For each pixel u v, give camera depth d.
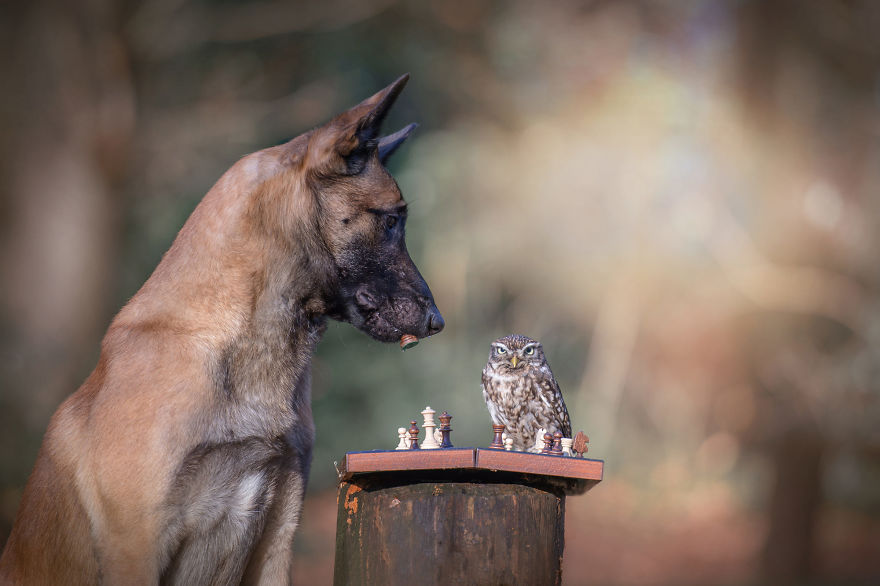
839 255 15.91
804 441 16.28
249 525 4.22
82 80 15.53
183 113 17.47
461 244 20.19
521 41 19.47
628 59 18.58
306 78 19.91
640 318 19.23
